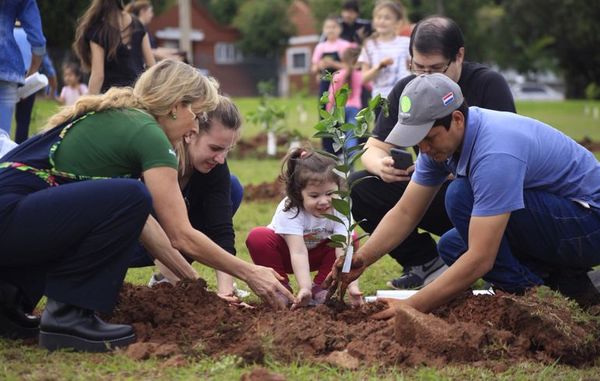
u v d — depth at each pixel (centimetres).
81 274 486
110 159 497
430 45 646
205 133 570
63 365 462
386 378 442
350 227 549
